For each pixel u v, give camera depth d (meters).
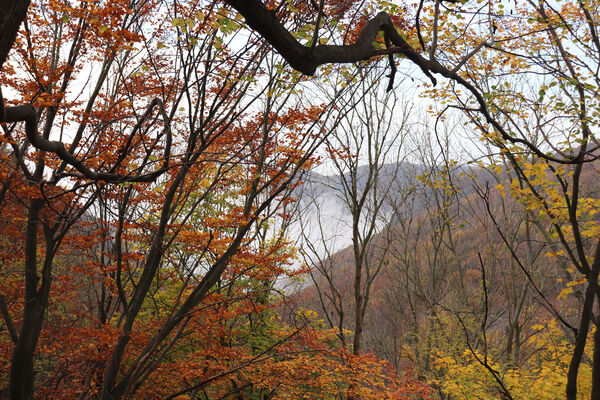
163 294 10.20
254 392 11.17
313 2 2.38
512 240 15.08
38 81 6.26
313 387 9.41
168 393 9.59
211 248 7.09
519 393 7.89
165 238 8.32
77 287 9.62
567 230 6.52
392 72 3.03
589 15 6.15
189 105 6.61
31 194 6.62
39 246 9.27
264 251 9.16
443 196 13.09
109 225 7.99
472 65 6.82
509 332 13.81
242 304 9.24
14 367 7.27
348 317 19.23
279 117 8.18
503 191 6.36
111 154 7.22
